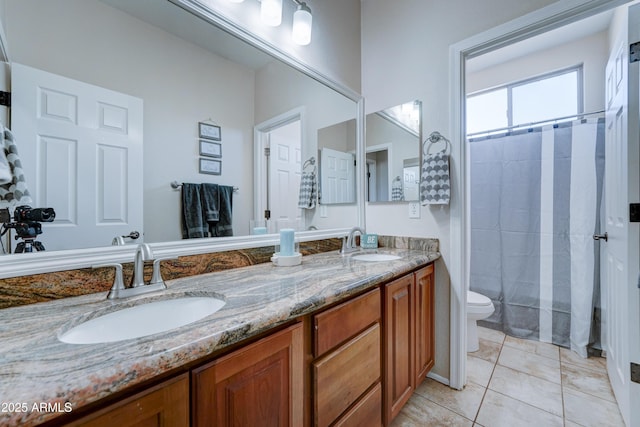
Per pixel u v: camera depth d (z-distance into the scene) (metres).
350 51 2.03
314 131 1.79
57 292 0.86
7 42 0.81
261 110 1.50
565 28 2.30
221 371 0.64
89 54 0.96
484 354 2.10
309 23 1.53
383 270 1.25
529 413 1.47
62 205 0.90
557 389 1.66
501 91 2.90
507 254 2.46
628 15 1.31
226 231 1.34
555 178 2.25
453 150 1.68
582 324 2.09
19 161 0.82
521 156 2.40
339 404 1.00
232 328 0.64
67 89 0.91
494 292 2.54
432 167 1.69
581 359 2.01
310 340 0.90
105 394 0.46
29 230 0.84
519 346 2.22
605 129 1.90
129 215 1.05
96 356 0.51
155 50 1.12
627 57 1.31
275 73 1.55
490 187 2.55
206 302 0.92
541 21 1.40
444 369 1.74
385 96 2.00
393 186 1.97
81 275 0.91
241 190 1.42
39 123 0.86
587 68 2.42
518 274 2.41
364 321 1.12
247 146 1.44
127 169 1.05
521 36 1.50
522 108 2.79
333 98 1.91
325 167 1.87
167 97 1.16
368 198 2.11
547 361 1.99
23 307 0.79
